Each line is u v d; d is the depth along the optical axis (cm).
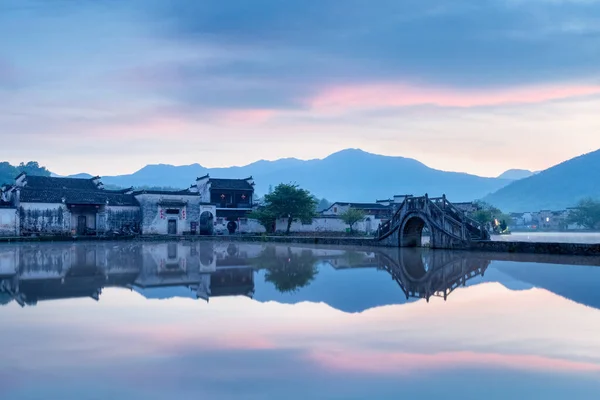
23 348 1017
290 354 977
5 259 3269
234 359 943
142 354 974
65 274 2381
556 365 909
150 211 7519
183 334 1143
